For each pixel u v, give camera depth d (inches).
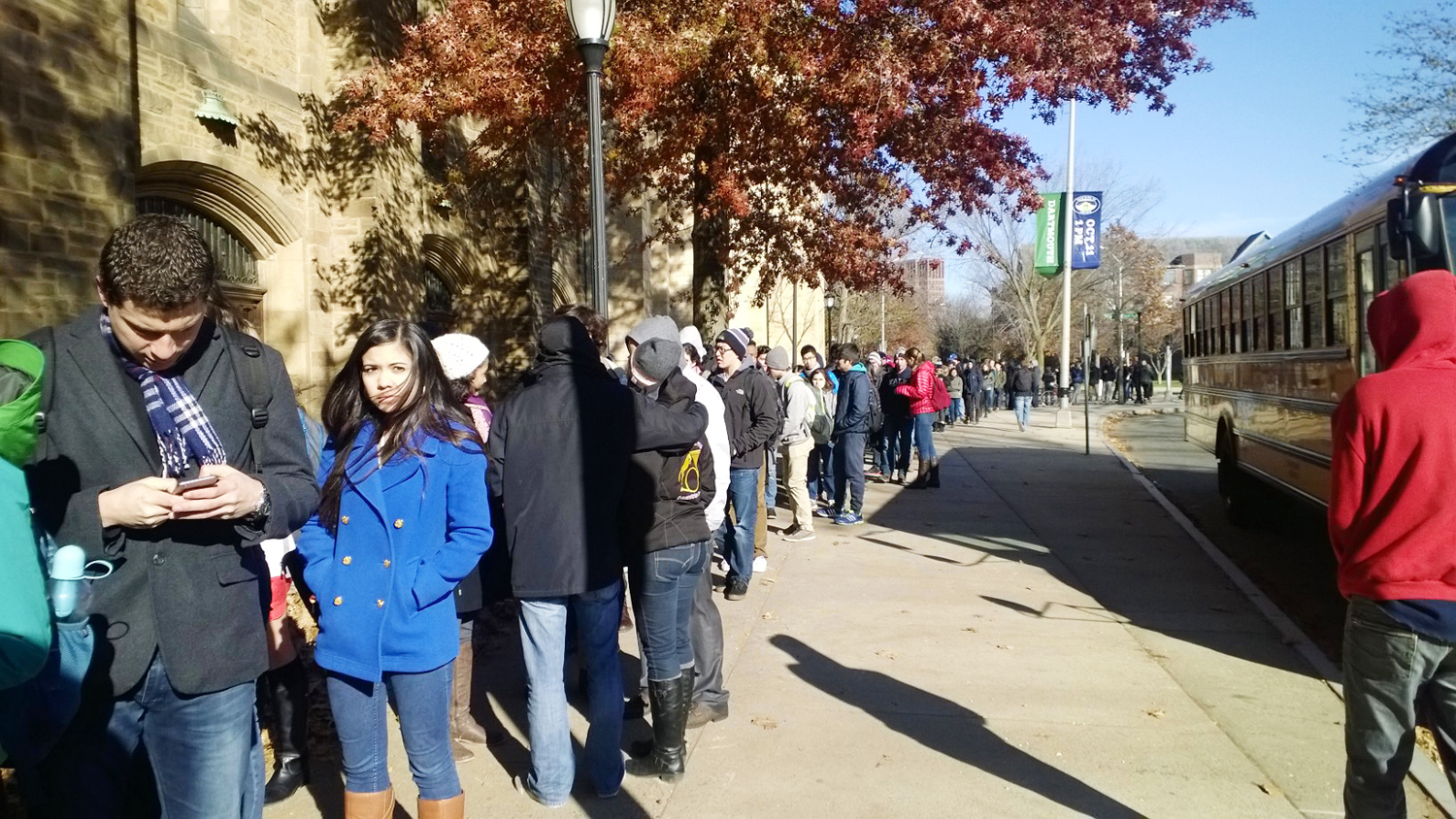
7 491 76.5
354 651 117.7
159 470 94.5
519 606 150.8
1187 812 153.6
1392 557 115.4
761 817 151.1
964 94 360.2
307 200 373.7
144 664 92.2
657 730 163.2
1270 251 368.5
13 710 82.7
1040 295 1678.2
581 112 389.4
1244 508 438.0
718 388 277.4
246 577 99.4
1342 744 181.2
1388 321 124.7
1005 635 248.8
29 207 233.8
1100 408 1571.1
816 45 344.5
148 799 104.8
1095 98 424.8
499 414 150.6
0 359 80.6
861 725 187.6
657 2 339.9
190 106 307.4
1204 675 220.4
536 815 150.6
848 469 410.9
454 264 495.5
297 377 369.1
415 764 123.8
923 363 529.7
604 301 243.1
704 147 384.5
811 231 447.8
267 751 178.7
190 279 88.7
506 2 333.1
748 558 282.2
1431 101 675.4
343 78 385.7
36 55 234.8
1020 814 152.5
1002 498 494.0
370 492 119.3
